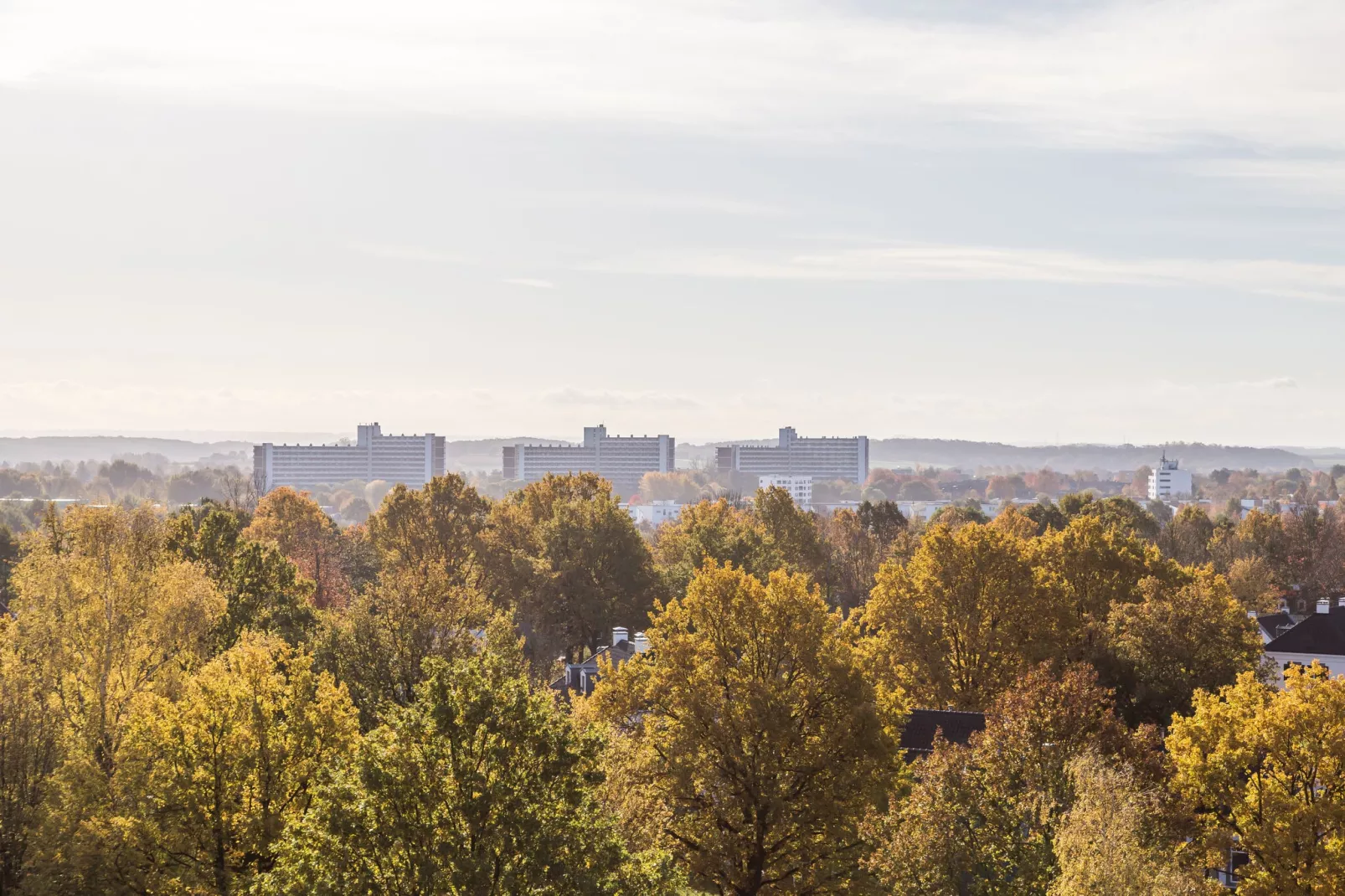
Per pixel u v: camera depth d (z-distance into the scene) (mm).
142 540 69500
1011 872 47281
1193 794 54500
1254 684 57375
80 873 45906
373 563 155125
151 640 65812
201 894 46812
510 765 38188
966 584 89938
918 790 51656
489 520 156375
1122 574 103062
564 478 167625
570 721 41938
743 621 57844
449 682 39688
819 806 52781
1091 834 44156
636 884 39938
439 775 38094
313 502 171625
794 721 54562
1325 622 122875
